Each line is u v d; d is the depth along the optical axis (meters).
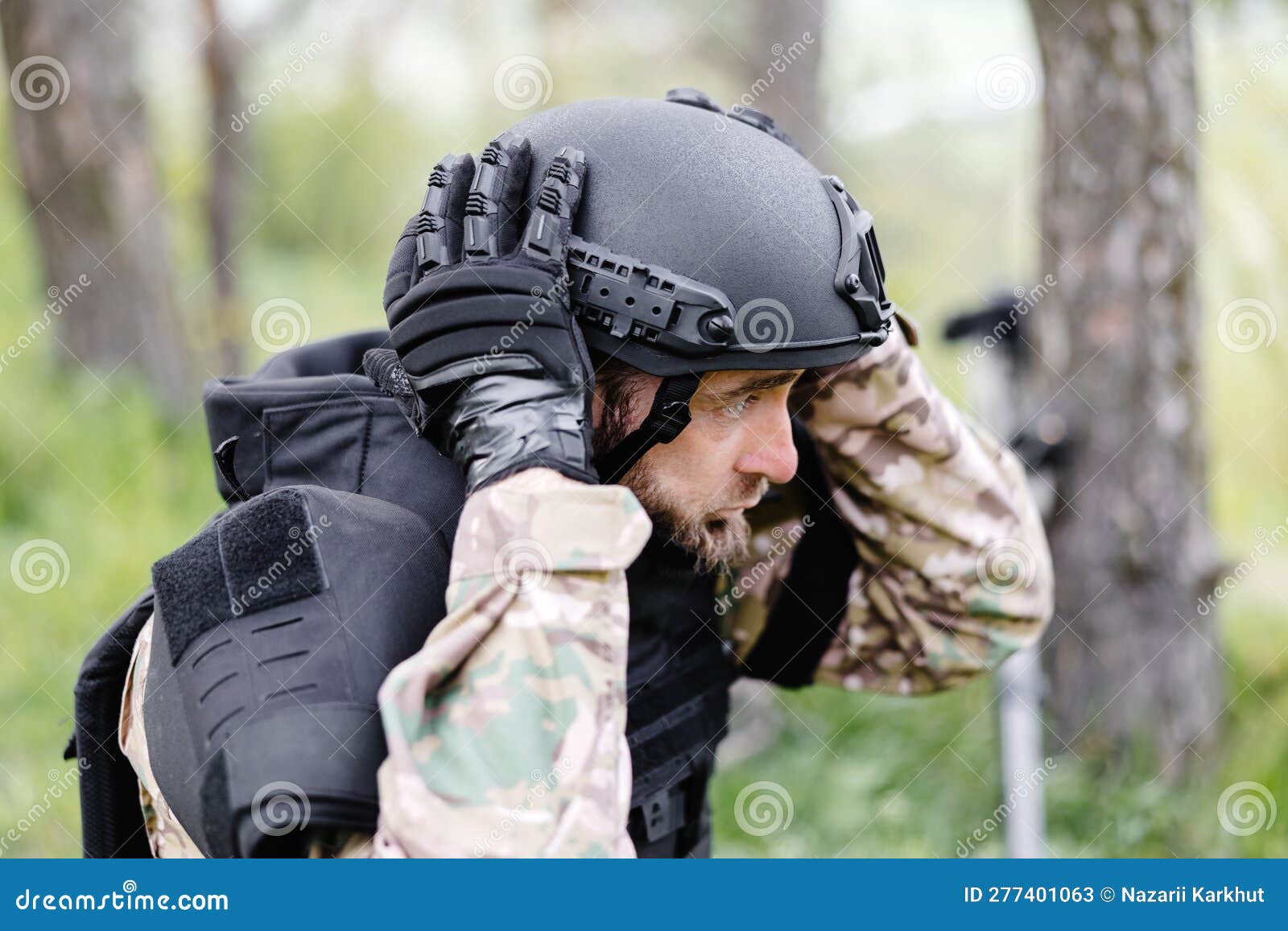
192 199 16.33
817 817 7.43
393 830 2.40
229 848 2.56
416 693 2.48
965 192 15.70
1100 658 6.93
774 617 4.01
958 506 3.77
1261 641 8.51
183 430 12.22
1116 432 6.70
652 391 3.06
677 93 3.43
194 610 2.78
